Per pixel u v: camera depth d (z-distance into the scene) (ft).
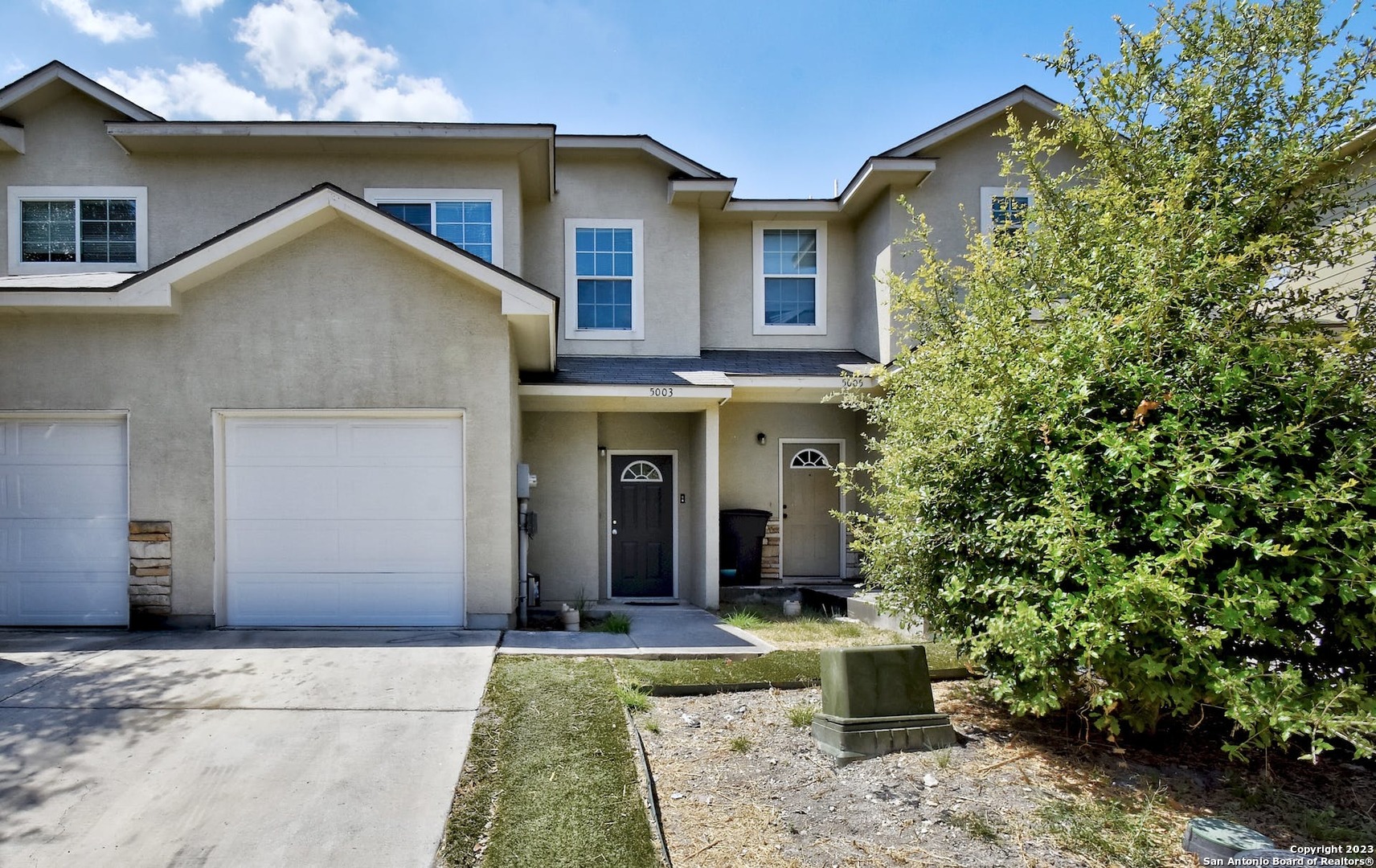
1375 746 11.73
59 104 30.53
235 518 22.70
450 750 13.12
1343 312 13.43
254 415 22.67
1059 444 12.89
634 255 34.60
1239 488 10.64
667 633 23.94
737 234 36.99
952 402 15.12
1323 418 11.54
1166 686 11.42
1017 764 13.23
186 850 10.04
